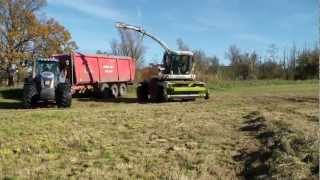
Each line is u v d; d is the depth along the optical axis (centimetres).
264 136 1427
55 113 2116
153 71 2986
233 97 3178
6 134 1543
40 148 1333
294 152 1112
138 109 2288
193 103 2694
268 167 1048
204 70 5753
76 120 1856
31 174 1067
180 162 1164
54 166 1144
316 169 970
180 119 1861
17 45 5559
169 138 1464
